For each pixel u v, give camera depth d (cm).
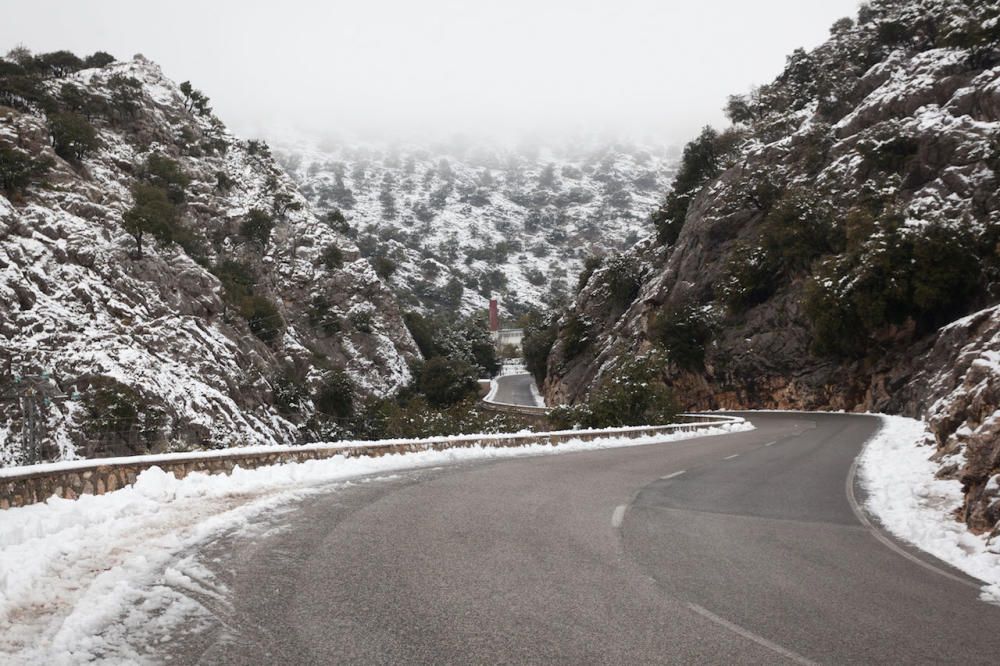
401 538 840
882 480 1556
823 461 1988
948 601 655
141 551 747
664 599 620
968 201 4847
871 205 5481
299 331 12038
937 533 955
